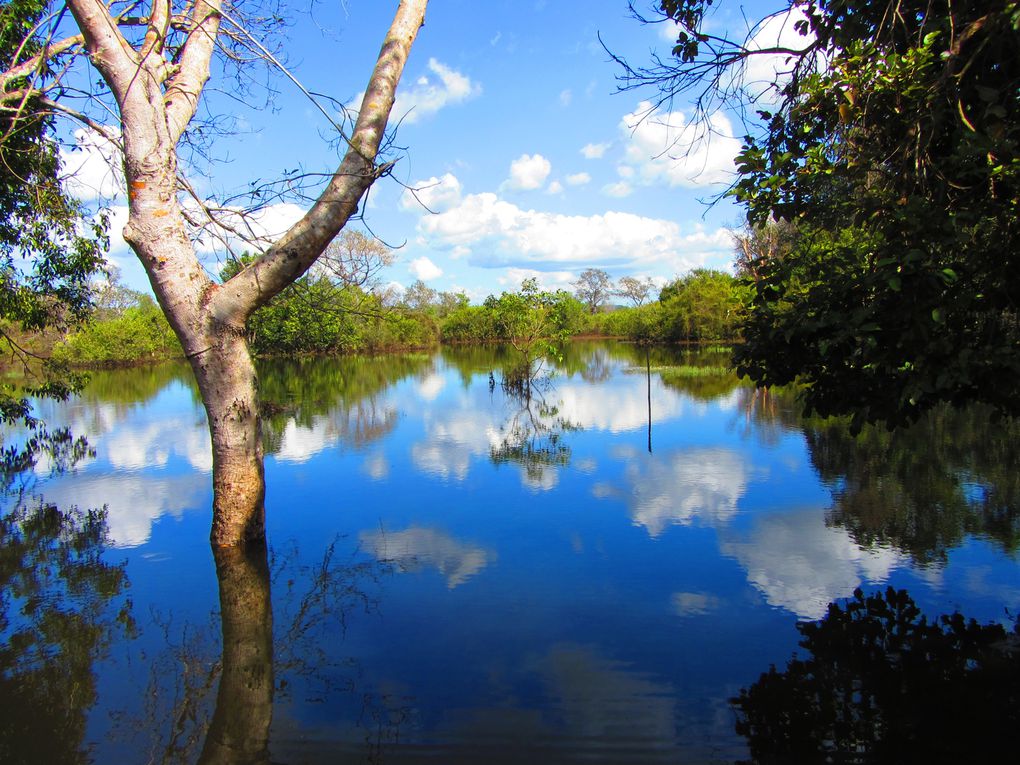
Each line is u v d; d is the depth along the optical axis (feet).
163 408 53.06
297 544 20.10
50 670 12.94
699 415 44.24
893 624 14.07
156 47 19.04
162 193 17.90
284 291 21.43
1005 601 15.08
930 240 9.37
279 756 10.04
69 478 29.07
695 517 21.89
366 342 127.13
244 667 12.88
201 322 18.37
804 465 28.81
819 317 10.50
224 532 19.43
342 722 10.93
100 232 29.78
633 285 228.84
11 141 23.86
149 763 10.01
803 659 12.71
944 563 17.35
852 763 9.71
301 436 39.06
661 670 12.43
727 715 10.94
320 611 15.30
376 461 32.01
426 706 11.35
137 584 17.16
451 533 20.89
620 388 63.46
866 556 17.99
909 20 11.38
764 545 19.04
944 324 9.90
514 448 34.50
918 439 33.22
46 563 18.75
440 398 58.08
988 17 9.00
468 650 13.34
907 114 10.25
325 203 17.93
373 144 18.37
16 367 75.66
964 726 10.50
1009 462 28.12
